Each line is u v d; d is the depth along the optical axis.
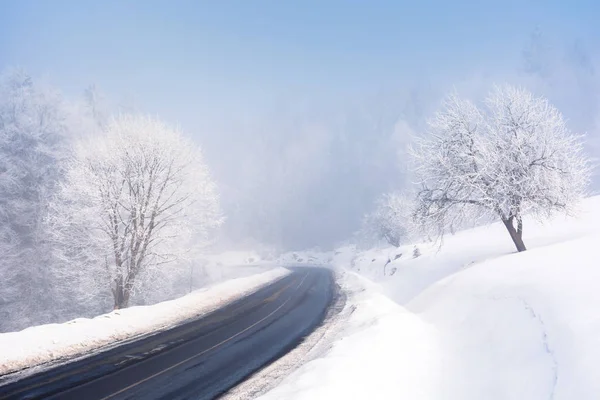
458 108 19.64
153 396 6.79
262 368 8.45
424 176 20.31
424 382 6.84
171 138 21.11
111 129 21.25
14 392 6.87
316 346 10.34
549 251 13.26
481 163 17.70
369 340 9.12
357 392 6.16
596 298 6.75
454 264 21.31
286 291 24.56
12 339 9.47
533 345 6.37
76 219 20.56
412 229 21.34
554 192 16.78
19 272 27.50
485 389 6.05
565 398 4.68
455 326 9.80
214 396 6.79
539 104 18.27
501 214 17.75
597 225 20.47
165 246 21.42
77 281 21.77
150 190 20.12
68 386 7.22
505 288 9.61
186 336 11.62
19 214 28.70
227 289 23.41
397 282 24.77
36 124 31.84
